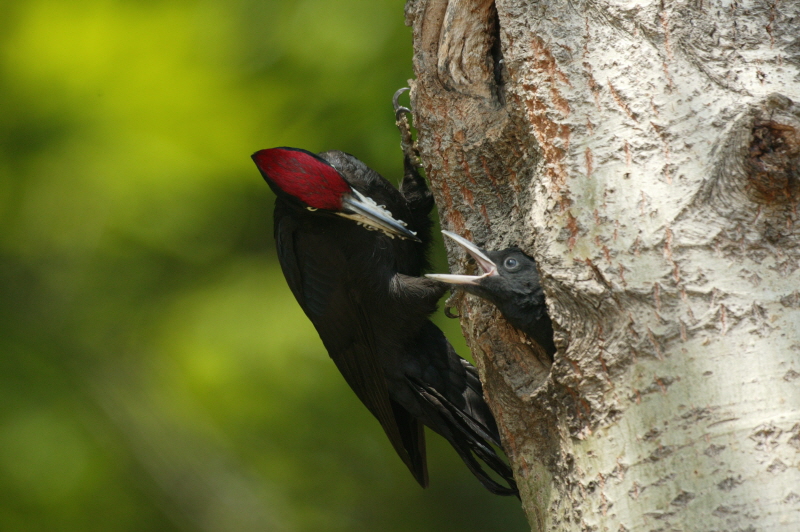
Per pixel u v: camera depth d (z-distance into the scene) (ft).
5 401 43.37
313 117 44.27
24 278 45.93
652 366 17.98
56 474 42.83
